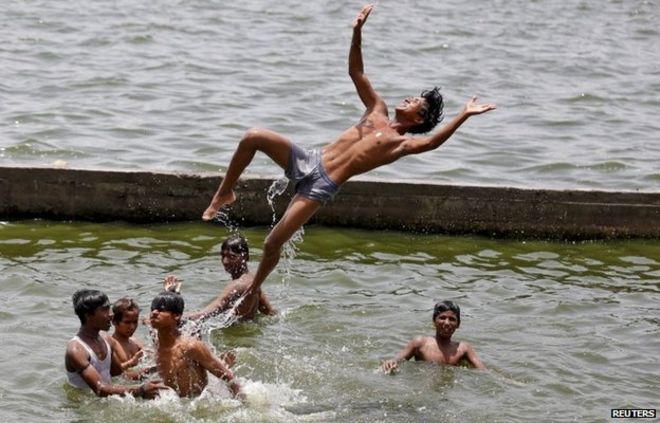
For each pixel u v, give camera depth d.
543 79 26.59
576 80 26.59
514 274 14.73
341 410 10.66
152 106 22.00
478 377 11.53
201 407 10.53
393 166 19.09
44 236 15.17
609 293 14.20
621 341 12.61
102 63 25.20
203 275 14.02
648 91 25.83
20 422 10.11
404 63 27.34
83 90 22.89
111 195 15.84
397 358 11.81
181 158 18.81
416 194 15.98
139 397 10.66
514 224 16.06
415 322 12.91
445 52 28.83
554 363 11.91
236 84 24.12
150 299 13.09
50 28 28.39
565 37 31.56
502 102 24.23
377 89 24.52
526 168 19.55
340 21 31.78
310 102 23.00
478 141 21.05
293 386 11.16
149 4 32.06
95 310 10.85
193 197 15.90
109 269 14.06
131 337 11.70
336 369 11.59
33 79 23.53
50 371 11.16
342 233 15.89
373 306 13.37
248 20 31.02
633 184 18.88
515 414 10.74
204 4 32.62
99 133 20.03
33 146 19.00
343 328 12.66
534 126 22.42
